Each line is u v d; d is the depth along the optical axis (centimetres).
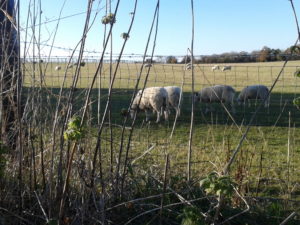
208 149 617
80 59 280
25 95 363
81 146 326
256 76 2170
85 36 276
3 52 327
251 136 826
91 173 299
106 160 385
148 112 1307
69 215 298
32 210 304
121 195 329
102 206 286
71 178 326
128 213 325
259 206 362
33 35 304
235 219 330
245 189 409
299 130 932
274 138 814
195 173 425
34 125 337
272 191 438
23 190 321
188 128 945
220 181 209
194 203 339
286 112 1277
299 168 548
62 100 351
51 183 286
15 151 331
